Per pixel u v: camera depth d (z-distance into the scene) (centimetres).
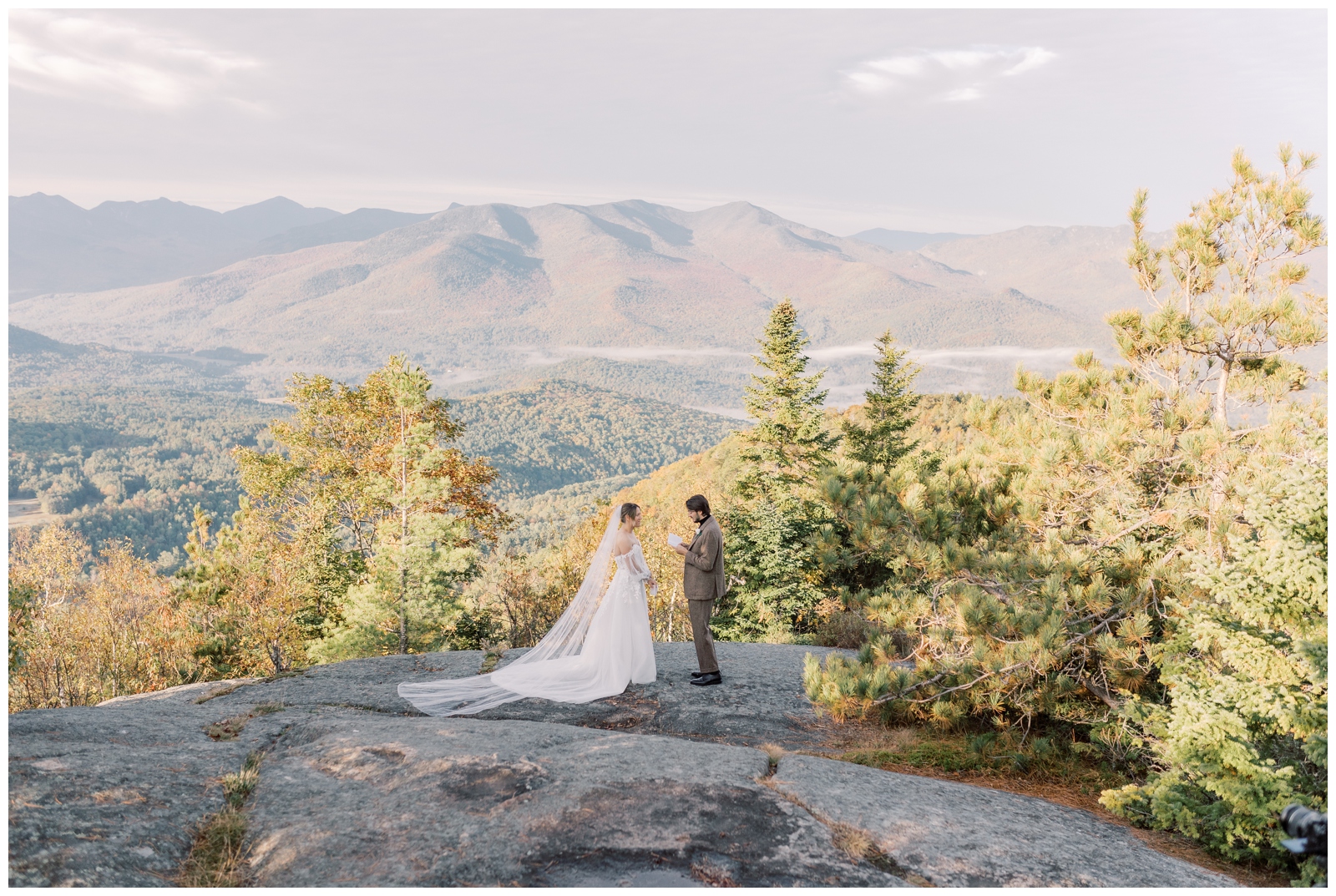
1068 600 661
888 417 2955
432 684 734
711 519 761
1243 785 440
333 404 2873
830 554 804
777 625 1798
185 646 2459
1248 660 500
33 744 463
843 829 418
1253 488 628
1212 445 688
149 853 364
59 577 3334
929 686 662
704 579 750
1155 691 628
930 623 683
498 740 522
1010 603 660
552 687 725
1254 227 830
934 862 393
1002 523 835
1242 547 512
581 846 380
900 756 622
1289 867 436
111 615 3002
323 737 537
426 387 2433
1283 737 507
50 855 338
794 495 2483
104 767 439
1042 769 610
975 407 938
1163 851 459
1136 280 921
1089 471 795
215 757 493
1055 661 616
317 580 2402
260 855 375
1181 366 852
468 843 381
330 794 441
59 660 2819
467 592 1820
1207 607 545
